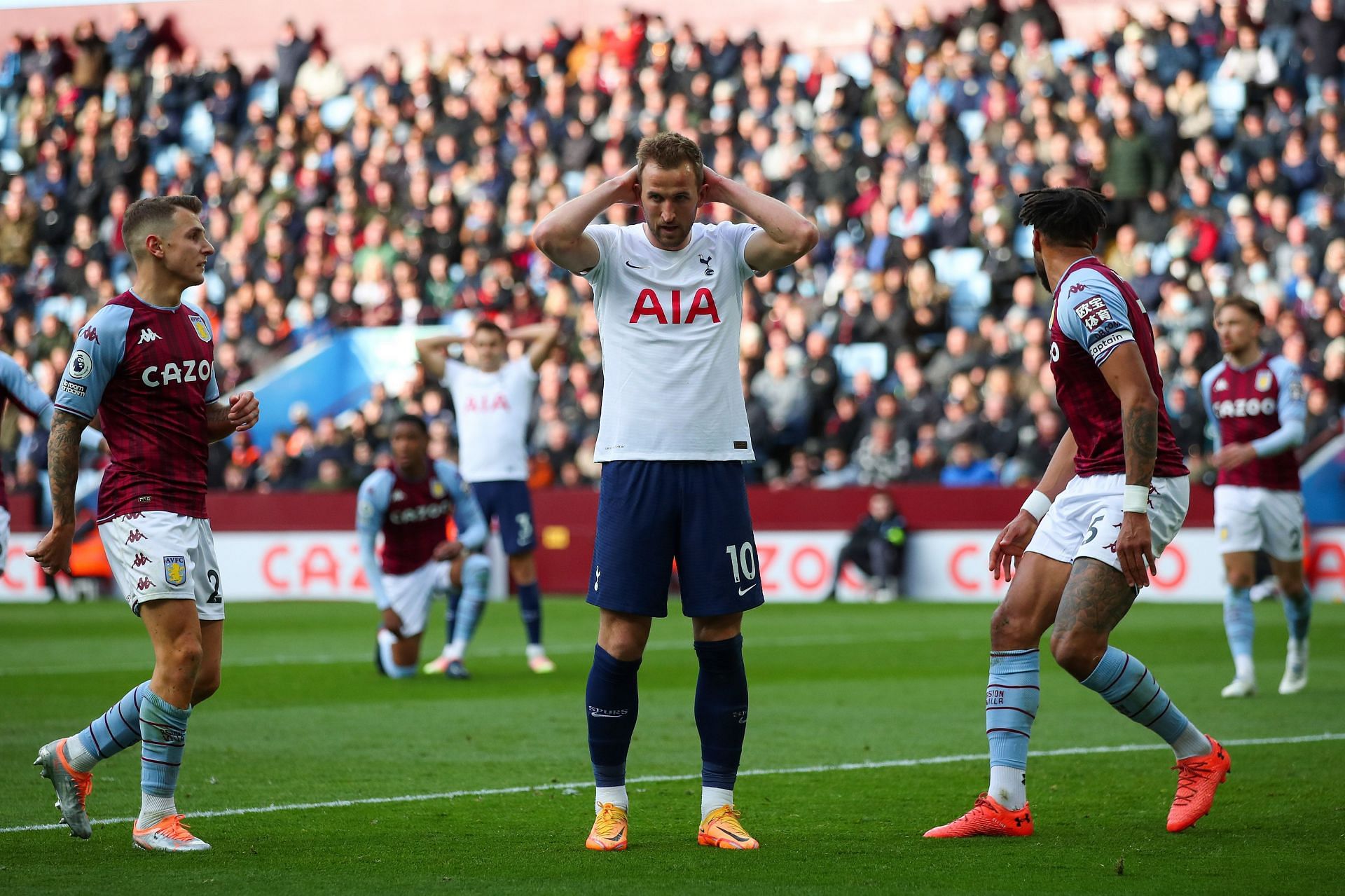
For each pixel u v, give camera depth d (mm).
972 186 36188
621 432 8547
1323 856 7996
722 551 8484
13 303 42938
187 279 8664
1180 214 33594
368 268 39875
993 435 31078
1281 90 35188
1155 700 8703
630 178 8594
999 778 8680
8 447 37406
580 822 9180
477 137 41438
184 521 8508
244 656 20766
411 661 18109
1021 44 37906
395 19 47000
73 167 45938
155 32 48531
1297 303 31656
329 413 39094
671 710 14883
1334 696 15273
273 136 44375
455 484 18109
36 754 12070
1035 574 8797
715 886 7297
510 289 37719
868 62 42250
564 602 31172
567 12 45469
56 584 35188
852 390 34969
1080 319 8484
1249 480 15320
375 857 8117
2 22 49688
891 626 24766
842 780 10742
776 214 8461
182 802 9945
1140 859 7938
